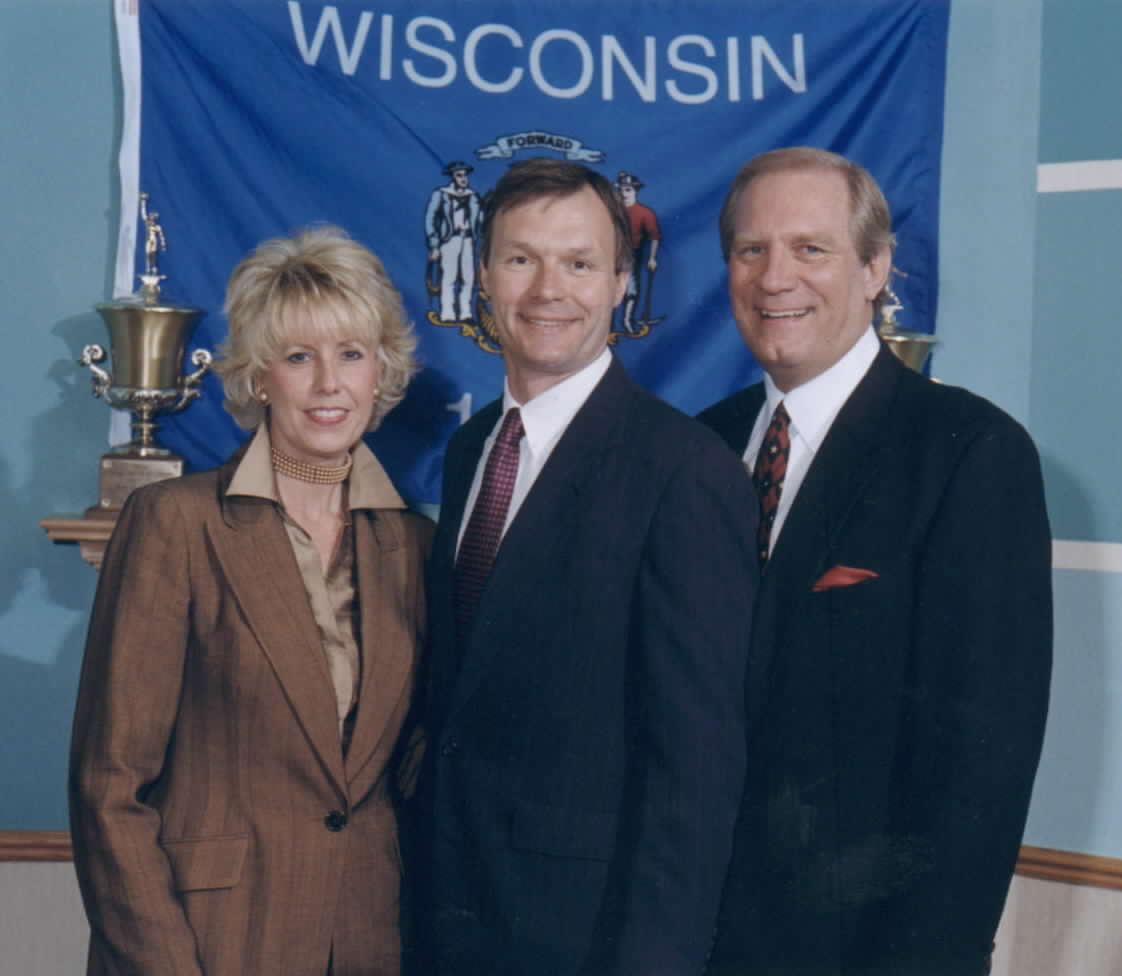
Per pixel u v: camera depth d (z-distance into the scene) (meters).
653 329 2.54
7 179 2.53
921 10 2.54
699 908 1.44
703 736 1.44
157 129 2.48
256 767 1.57
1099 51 2.49
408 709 1.66
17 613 2.59
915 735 1.52
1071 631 2.53
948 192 2.60
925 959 1.48
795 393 1.68
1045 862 2.54
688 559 1.47
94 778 1.51
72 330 2.56
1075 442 2.54
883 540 1.55
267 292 1.61
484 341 2.53
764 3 2.54
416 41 2.52
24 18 2.51
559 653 1.52
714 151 2.54
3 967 2.59
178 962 1.49
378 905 1.61
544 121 2.53
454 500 1.71
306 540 1.63
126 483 2.40
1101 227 2.50
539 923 1.50
